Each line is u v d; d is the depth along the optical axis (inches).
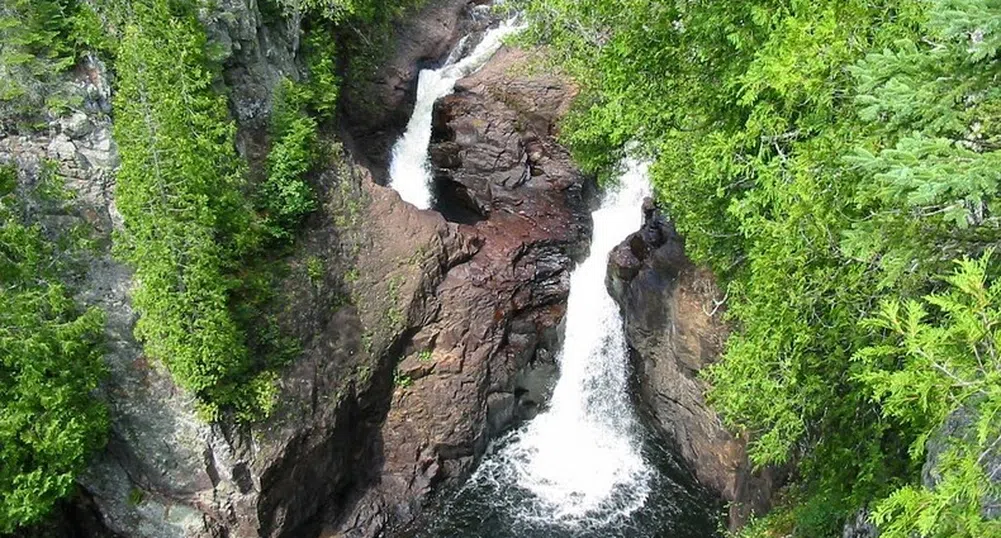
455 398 1123.9
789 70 502.9
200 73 886.4
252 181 991.0
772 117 589.9
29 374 743.7
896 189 387.9
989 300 338.3
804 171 518.0
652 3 797.9
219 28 962.7
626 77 837.8
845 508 687.7
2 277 768.3
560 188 1337.4
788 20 527.5
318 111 1173.1
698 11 716.0
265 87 1056.2
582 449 1179.3
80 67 832.9
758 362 601.3
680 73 800.3
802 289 554.3
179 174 805.2
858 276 516.1
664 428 1142.3
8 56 780.0
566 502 1096.8
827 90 502.0
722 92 698.8
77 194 828.6
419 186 1402.6
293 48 1159.0
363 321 1059.9
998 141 402.0
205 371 841.5
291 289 988.6
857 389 615.2
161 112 807.1
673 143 798.5
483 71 1470.2
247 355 902.4
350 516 1047.6
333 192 1079.0
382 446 1106.7
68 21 820.6
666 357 1095.6
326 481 1012.5
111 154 839.7
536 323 1212.5
